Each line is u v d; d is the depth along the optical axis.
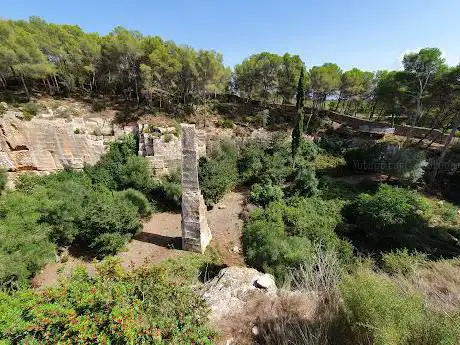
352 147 25.91
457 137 25.56
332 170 22.83
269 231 12.21
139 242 13.80
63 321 3.24
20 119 16.45
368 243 12.24
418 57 20.44
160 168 20.31
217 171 19.12
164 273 4.34
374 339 2.61
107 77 26.39
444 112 23.83
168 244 13.55
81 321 3.14
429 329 2.52
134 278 4.12
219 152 22.67
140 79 25.39
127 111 23.31
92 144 19.20
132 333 2.94
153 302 3.64
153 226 15.82
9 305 3.73
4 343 3.23
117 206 13.63
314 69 29.00
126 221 13.62
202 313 3.74
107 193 16.66
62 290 3.86
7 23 19.41
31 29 21.73
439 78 19.53
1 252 9.67
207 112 28.80
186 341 3.18
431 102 21.67
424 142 24.91
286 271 9.01
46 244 11.36
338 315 3.21
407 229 12.23
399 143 25.08
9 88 21.34
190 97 29.48
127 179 18.27
